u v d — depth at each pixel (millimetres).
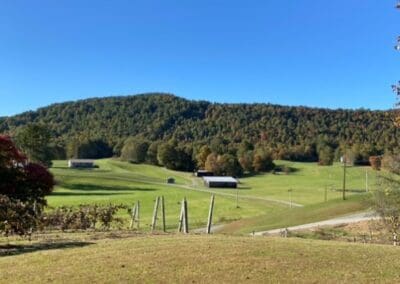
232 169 166375
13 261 12383
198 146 192250
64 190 112312
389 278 10633
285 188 134000
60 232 20281
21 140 121750
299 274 10758
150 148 190625
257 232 38375
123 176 152625
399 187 26625
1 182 18047
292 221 47344
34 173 18844
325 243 14367
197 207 82750
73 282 10398
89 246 13891
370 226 31188
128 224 43844
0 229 16078
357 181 144500
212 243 13680
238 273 10773
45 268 11477
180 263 11461
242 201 97125
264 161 173375
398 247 14156
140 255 12227
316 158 195625
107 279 10492
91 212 23359
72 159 184000
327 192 121625
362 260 11961
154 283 10227
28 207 16969
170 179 146750
